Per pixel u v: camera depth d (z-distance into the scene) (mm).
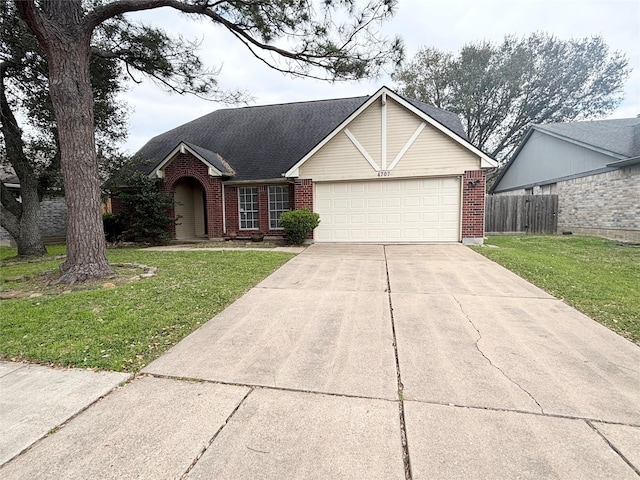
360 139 10938
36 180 10234
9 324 3979
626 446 2021
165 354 3291
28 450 2023
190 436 2135
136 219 12023
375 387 2689
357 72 7746
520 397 2529
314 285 5883
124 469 1870
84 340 3551
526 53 25281
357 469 1854
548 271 6520
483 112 27516
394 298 5082
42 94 9609
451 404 2455
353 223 11320
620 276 6137
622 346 3385
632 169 11219
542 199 14742
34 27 5637
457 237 10742
